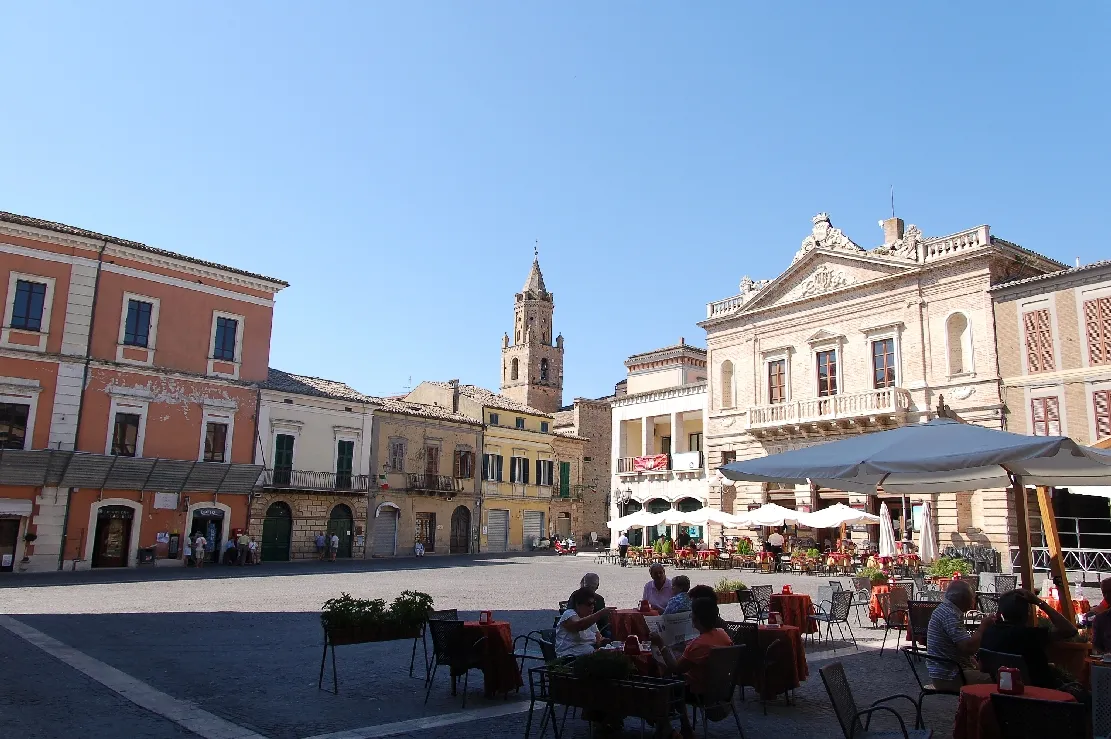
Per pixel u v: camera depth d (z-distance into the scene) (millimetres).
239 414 39969
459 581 29344
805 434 39062
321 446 44188
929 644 9008
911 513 34812
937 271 34781
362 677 11547
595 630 9867
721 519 36031
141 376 36375
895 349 35938
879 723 9141
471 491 53188
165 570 34000
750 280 43844
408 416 49156
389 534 47719
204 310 38938
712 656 7977
